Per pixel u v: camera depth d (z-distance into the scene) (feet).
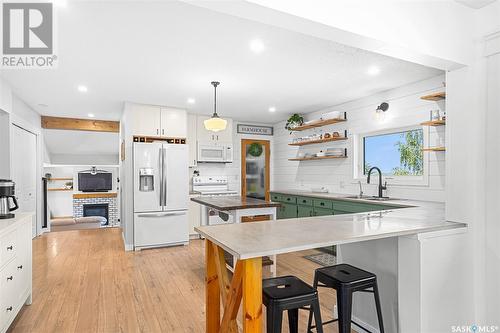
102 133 24.47
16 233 7.68
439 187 11.37
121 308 8.62
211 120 12.16
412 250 6.01
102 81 11.78
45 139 24.32
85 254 14.28
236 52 9.04
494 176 6.44
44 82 11.84
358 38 5.56
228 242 4.99
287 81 11.99
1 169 12.64
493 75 6.52
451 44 6.43
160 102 15.44
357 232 5.71
